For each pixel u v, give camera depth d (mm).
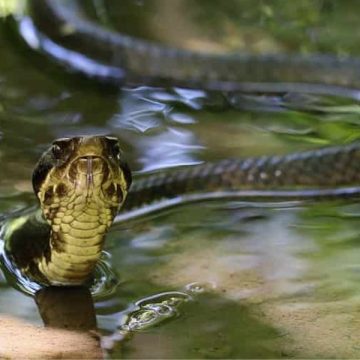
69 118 8719
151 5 11984
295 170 7441
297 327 5055
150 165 7609
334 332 4996
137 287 5562
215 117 8977
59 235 5355
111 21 11633
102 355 4691
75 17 10922
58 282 5594
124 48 10453
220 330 5004
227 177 7328
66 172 5027
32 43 10867
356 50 10953
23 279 5695
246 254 6090
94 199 5094
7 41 10883
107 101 9312
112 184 5082
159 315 5203
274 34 11359
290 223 6672
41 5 11156
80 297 5445
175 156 7828
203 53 10438
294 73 10305
